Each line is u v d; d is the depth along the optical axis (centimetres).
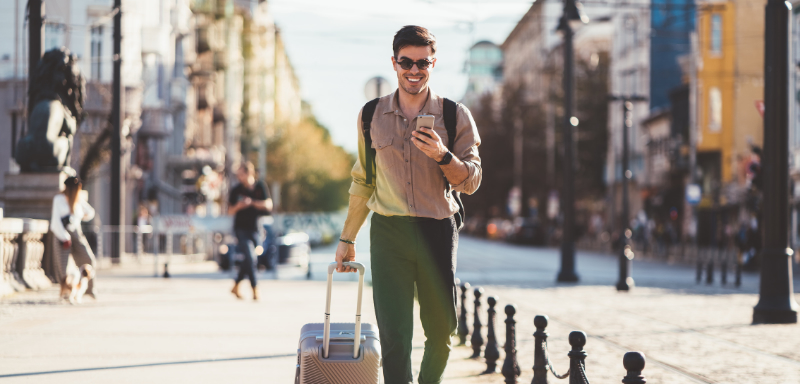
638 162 5978
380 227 449
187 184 4038
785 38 1177
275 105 8244
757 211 2970
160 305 1230
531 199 6931
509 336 682
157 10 3347
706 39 4456
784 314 1157
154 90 3406
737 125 4431
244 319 1070
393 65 455
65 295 1216
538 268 2839
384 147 445
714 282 2256
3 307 1116
